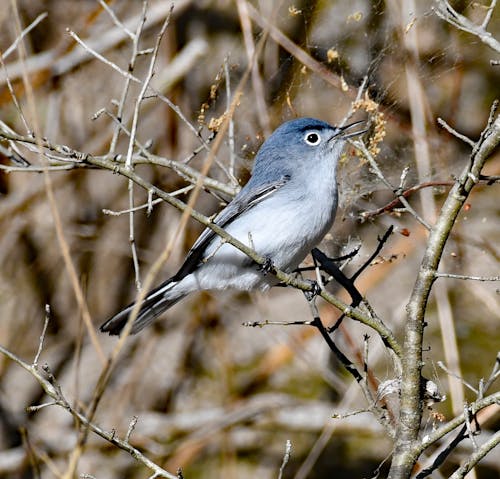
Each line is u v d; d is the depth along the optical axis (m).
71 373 12.27
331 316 12.41
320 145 8.62
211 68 11.76
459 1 10.05
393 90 10.58
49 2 11.95
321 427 12.12
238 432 12.77
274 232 8.41
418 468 9.44
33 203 11.90
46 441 11.87
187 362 12.85
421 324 6.76
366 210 10.80
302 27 11.01
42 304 12.22
